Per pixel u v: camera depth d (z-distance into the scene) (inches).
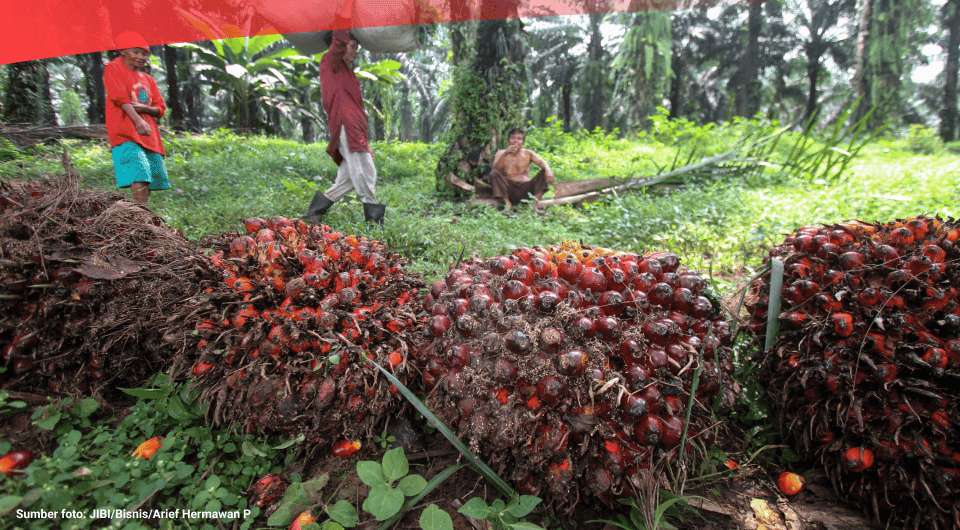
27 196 79.4
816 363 71.9
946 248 72.1
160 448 68.0
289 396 69.4
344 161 195.8
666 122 599.8
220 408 70.7
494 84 297.4
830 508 73.7
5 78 407.2
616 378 61.1
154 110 176.2
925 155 555.2
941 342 64.9
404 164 399.9
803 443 77.0
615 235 197.8
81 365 79.1
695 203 243.3
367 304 77.8
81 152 295.4
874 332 68.3
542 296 65.3
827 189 269.1
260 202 208.8
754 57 1167.6
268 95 684.1
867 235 77.7
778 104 1362.0
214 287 76.8
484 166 299.3
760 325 87.7
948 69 1042.7
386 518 59.0
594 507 71.4
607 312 66.5
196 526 61.7
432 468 76.9
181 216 176.6
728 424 89.7
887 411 65.8
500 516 61.3
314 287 72.3
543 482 66.4
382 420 78.5
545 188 280.1
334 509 63.0
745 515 72.1
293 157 351.9
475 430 63.4
